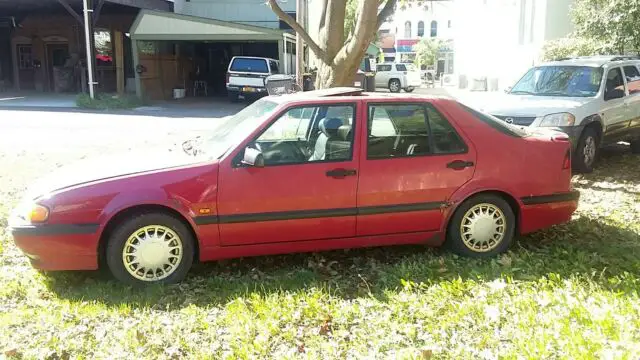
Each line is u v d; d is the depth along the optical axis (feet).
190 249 14.97
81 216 14.07
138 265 14.58
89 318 12.89
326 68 25.03
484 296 13.55
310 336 12.05
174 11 87.66
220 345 11.71
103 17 85.97
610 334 11.35
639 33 45.39
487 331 12.00
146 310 13.35
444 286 14.06
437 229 16.34
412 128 16.02
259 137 15.17
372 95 16.38
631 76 32.86
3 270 15.72
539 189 16.72
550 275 14.49
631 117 32.09
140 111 64.13
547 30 67.21
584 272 14.96
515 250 17.17
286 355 11.22
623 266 15.42
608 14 46.65
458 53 109.40
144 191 14.30
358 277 15.43
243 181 14.80
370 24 22.70
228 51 97.96
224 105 73.10
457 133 16.24
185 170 14.62
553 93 31.73
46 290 14.56
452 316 12.57
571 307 12.66
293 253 17.16
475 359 10.90
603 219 20.25
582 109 28.53
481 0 93.56
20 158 33.55
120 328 12.48
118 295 14.17
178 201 14.43
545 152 16.84
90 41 67.31
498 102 30.86
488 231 16.58
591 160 29.30
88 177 14.57
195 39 73.67
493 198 16.49
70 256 14.21
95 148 37.37
